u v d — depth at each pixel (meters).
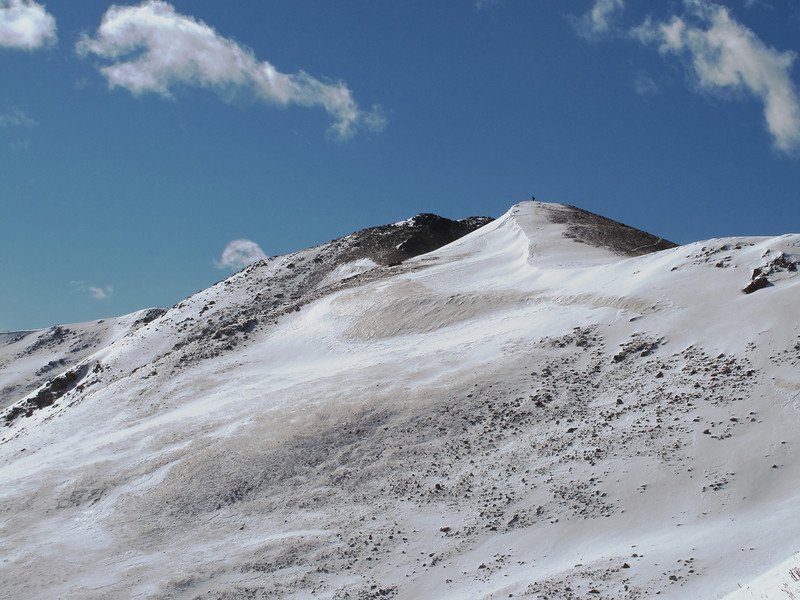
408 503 28.42
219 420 38.72
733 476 24.05
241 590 25.44
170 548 29.02
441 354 40.06
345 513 28.80
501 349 38.31
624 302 37.72
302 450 33.41
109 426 43.69
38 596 26.95
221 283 81.00
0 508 34.12
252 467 33.00
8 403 105.31
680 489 24.25
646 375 31.41
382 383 38.00
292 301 65.94
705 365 30.30
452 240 86.19
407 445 32.12
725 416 26.89
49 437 44.22
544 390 33.09
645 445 26.91
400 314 48.34
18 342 129.50
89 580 27.52
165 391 46.62
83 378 67.56
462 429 32.22
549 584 20.94
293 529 28.52
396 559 25.30
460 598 22.12
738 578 18.53
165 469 34.62
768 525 20.81
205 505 31.38
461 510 27.03
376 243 83.00
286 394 40.09
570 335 37.06
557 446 28.86
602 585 20.09
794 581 13.42
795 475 23.25
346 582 24.72
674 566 20.00
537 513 25.47
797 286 32.75
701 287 36.31
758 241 38.91
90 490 34.34
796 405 26.17
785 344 29.45
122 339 72.94
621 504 24.52
